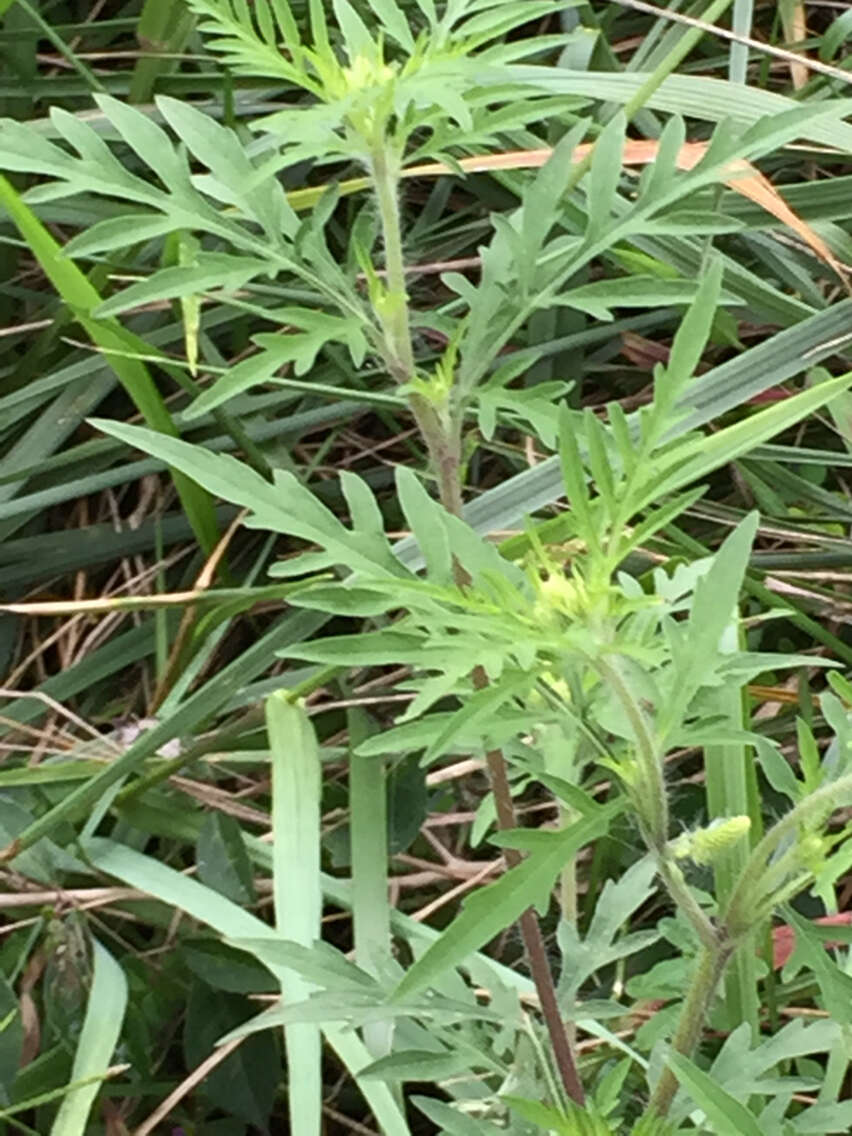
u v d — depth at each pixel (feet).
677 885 1.16
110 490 2.51
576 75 2.40
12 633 2.50
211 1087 1.97
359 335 1.33
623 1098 1.67
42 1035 2.04
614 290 1.36
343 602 1.20
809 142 2.66
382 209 1.30
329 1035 1.72
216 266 1.35
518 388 2.58
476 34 1.30
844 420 2.38
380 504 2.56
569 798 1.12
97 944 1.97
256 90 2.66
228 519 2.50
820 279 2.65
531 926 1.41
